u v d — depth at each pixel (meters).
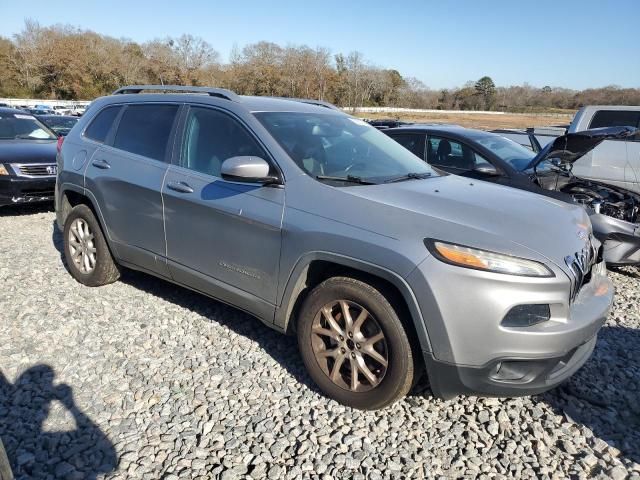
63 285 4.71
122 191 4.11
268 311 3.27
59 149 4.91
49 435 2.69
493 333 2.52
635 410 3.10
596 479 2.52
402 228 2.74
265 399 3.06
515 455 2.69
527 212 3.02
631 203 5.75
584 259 2.84
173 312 4.20
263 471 2.50
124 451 2.60
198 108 3.85
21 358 3.43
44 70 68.44
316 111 4.08
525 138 10.41
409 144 6.74
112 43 75.50
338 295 2.92
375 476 2.50
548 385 2.68
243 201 3.29
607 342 3.98
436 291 2.57
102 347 3.60
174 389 3.13
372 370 2.92
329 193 3.04
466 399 3.14
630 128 5.33
